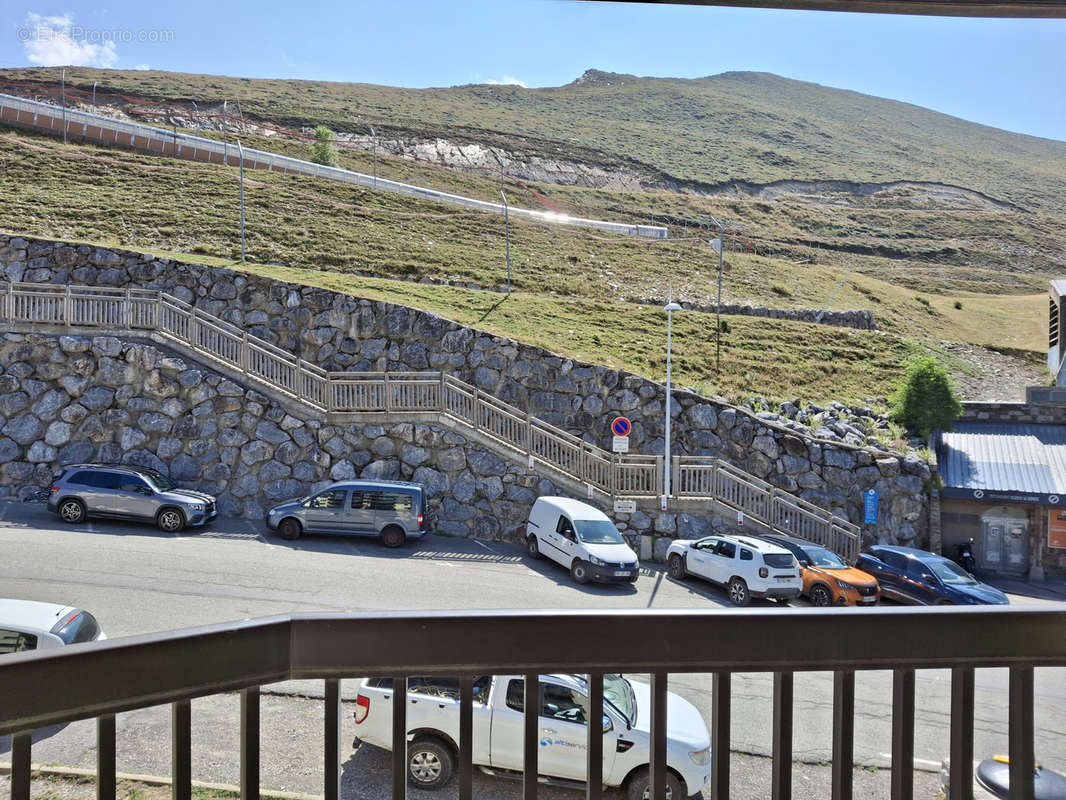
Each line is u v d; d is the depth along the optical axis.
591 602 19.16
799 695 13.04
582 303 39.50
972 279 87.12
